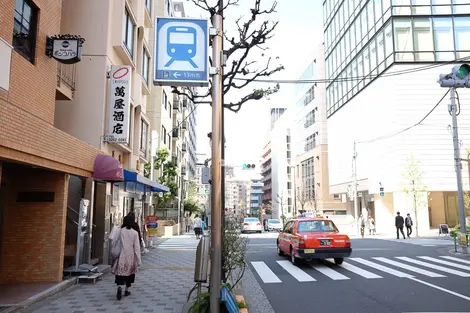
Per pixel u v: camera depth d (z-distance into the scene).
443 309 6.98
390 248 18.08
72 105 12.84
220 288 5.01
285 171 83.06
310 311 7.07
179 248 19.42
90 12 13.35
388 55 30.59
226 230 7.25
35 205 9.04
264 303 7.68
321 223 13.42
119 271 7.56
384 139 31.20
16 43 7.99
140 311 6.66
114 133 12.80
